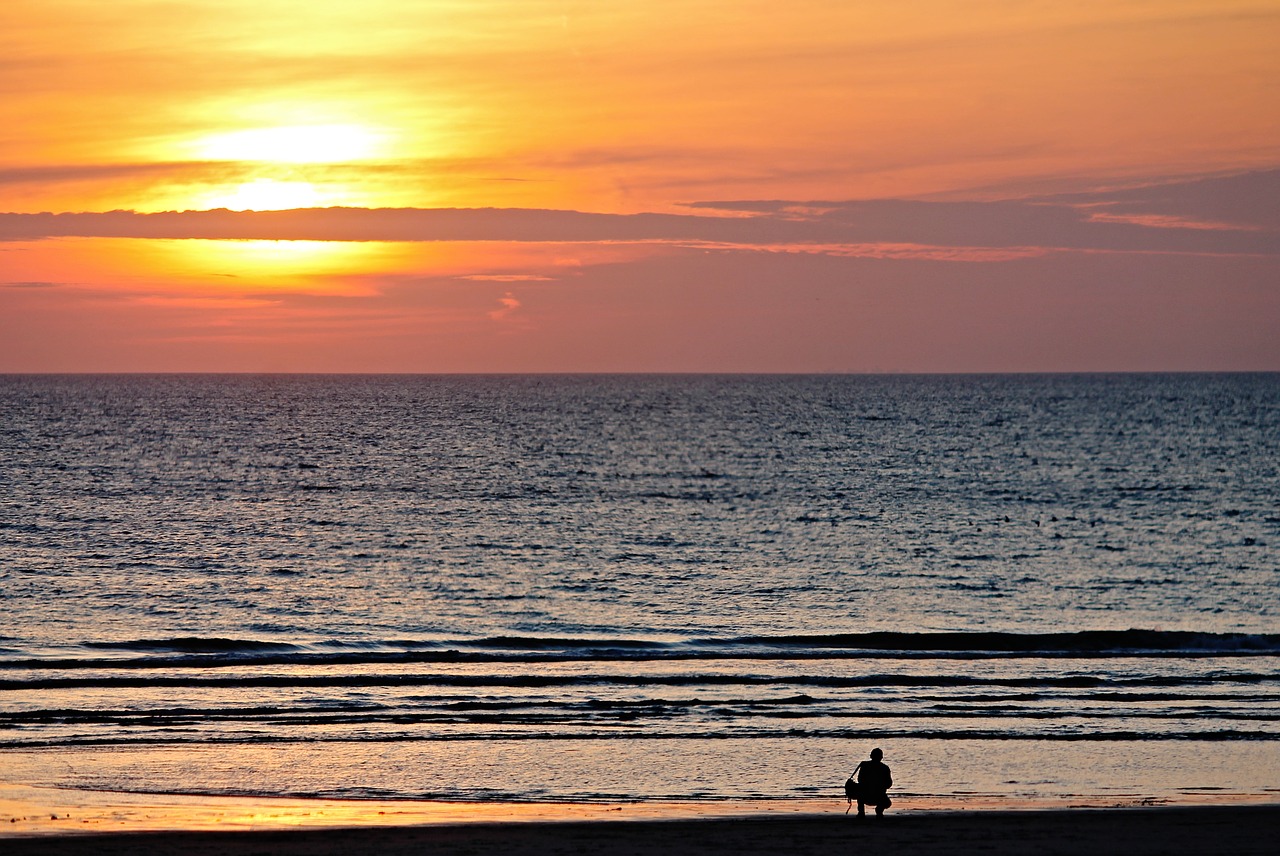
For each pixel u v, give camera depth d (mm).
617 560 81500
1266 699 42906
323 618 60656
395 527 97438
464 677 45250
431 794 32031
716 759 35531
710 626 59250
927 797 32062
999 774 34375
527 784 32969
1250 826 28734
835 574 76312
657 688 44000
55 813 29094
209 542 86875
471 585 71125
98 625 57531
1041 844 27219
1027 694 43438
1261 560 83125
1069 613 64000
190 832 27406
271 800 31031
